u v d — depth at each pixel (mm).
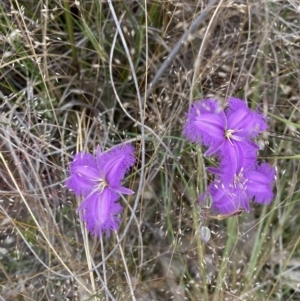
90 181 309
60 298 347
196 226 334
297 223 369
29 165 349
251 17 380
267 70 376
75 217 360
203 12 347
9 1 347
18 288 346
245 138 311
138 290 341
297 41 374
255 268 350
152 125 366
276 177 335
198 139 308
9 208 356
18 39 340
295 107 350
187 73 344
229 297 344
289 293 361
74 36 378
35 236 340
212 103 310
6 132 336
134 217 337
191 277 357
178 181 360
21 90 365
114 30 374
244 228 365
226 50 367
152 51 386
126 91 383
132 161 311
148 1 367
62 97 366
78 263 344
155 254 361
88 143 356
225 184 310
